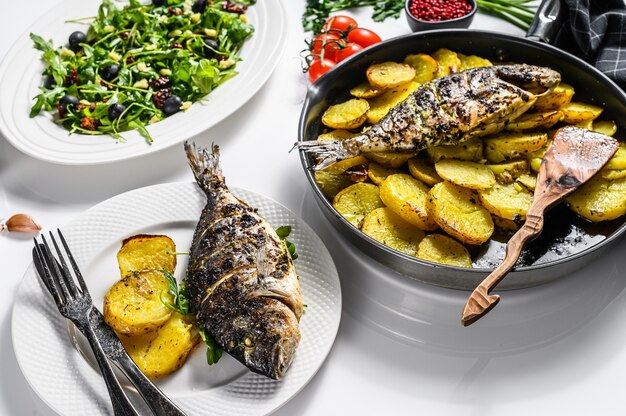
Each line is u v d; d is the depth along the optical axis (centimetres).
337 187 79
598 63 85
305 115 80
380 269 77
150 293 70
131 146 85
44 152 85
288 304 67
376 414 68
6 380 71
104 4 99
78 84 94
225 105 88
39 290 73
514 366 70
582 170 72
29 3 107
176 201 79
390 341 72
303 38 100
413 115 76
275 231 74
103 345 68
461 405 68
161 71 94
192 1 102
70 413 66
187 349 68
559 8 87
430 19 94
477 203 74
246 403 66
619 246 77
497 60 87
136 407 67
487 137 78
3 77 93
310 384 70
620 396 68
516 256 67
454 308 74
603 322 72
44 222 82
